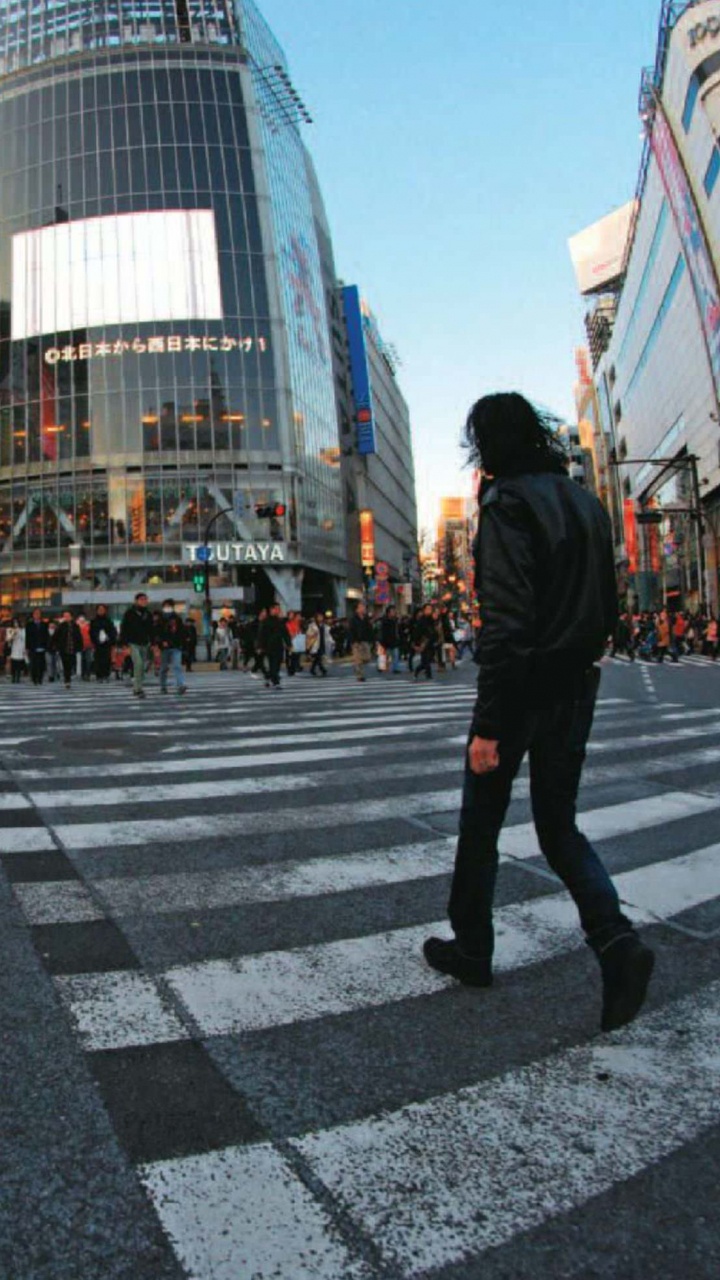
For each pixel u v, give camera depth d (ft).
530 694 8.29
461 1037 8.31
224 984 9.51
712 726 32.22
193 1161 6.32
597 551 8.45
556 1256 5.39
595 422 370.53
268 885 13.08
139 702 45.44
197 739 29.17
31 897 12.44
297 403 195.93
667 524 223.92
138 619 50.14
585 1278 5.21
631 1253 5.42
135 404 184.34
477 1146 6.52
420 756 25.46
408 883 13.21
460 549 424.46
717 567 173.47
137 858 14.52
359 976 9.75
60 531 184.03
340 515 233.35
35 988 9.37
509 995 9.27
